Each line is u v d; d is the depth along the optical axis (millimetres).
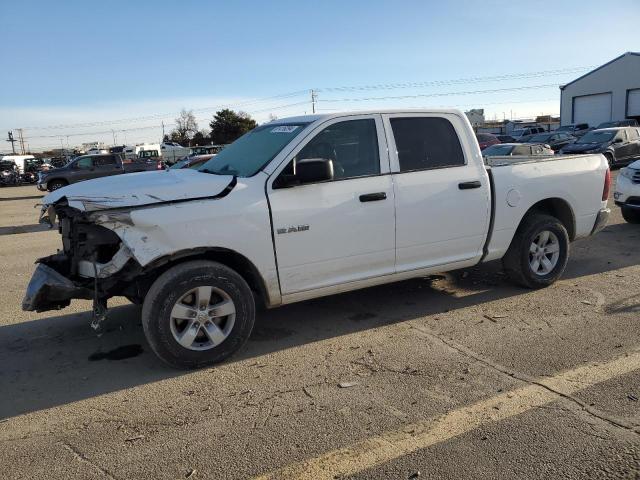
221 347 4348
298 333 5008
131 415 3652
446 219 5246
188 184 4305
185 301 4262
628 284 6156
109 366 4449
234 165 4938
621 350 4367
